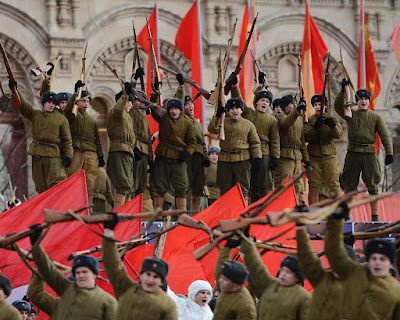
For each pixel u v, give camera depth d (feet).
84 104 110.52
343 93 113.91
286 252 72.84
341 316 59.77
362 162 114.52
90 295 65.72
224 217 96.84
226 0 199.72
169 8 196.85
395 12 211.00
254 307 66.59
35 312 88.84
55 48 188.85
